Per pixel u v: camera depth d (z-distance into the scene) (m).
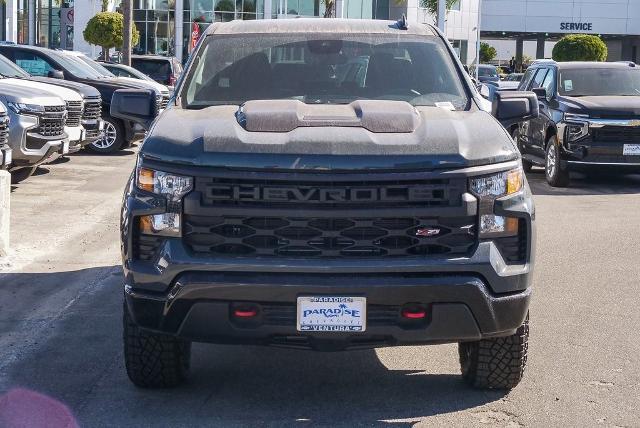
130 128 19.23
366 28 6.45
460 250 4.75
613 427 5.00
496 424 5.02
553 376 5.85
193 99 5.86
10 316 7.19
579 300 7.87
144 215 4.82
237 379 5.79
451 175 4.69
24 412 5.15
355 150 4.70
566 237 10.85
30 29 56.47
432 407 5.28
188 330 4.77
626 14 77.75
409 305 4.70
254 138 4.83
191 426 4.97
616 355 6.31
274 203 4.68
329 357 6.28
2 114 11.55
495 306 4.77
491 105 6.05
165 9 57.06
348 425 5.00
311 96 5.85
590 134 15.19
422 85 5.96
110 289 8.06
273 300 4.65
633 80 16.66
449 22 71.69
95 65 21.03
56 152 13.87
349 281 4.63
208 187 4.70
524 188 4.97
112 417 5.09
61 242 10.04
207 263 4.67
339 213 4.65
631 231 11.30
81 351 6.30
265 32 6.37
